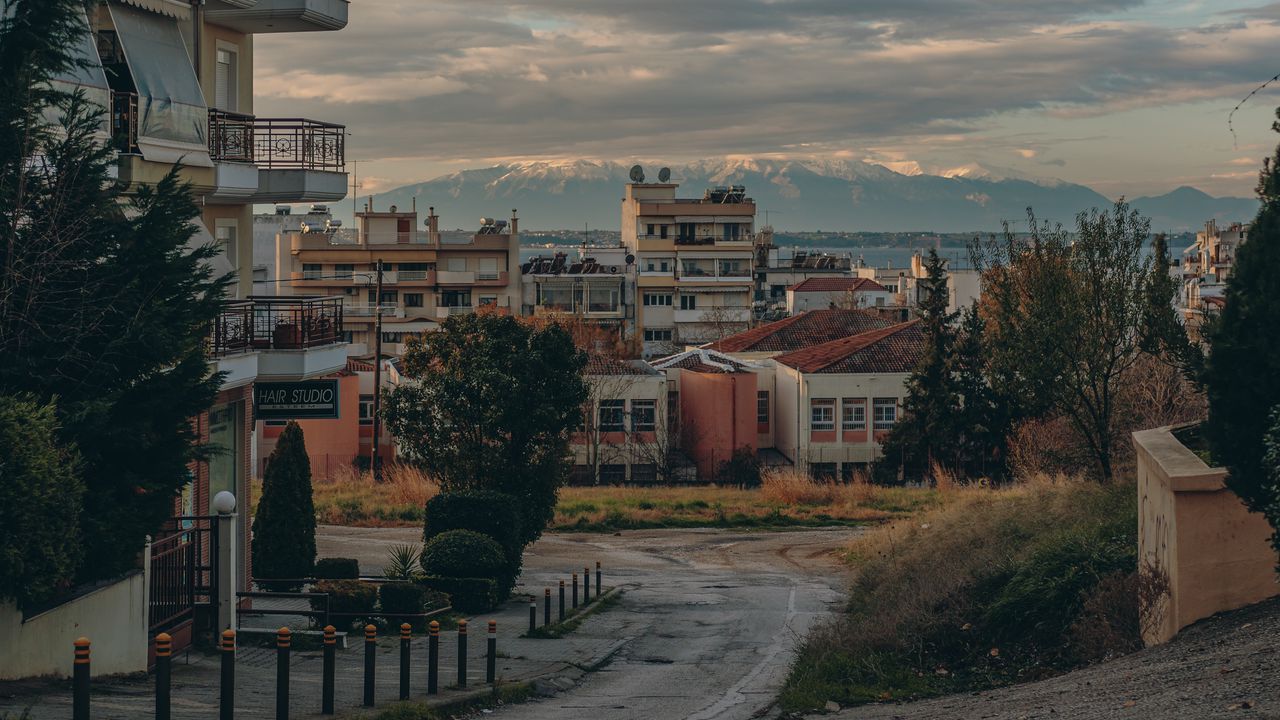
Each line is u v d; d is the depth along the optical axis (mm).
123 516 13352
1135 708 10148
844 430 67688
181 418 14297
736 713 14680
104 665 13398
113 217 14195
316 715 12633
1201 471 13445
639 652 20109
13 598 11516
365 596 20172
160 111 19172
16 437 11227
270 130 23203
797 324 84938
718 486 62219
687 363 74188
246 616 19828
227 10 21906
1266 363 12859
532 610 21109
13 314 13117
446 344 29031
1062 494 25219
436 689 14773
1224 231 110500
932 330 61500
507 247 112750
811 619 23859
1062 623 15828
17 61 13453
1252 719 8883
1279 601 12961
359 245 110188
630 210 128375
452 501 25234
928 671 15844
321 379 21656
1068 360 33375
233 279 16016
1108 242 33344
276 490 22594
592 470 65125
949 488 49531
